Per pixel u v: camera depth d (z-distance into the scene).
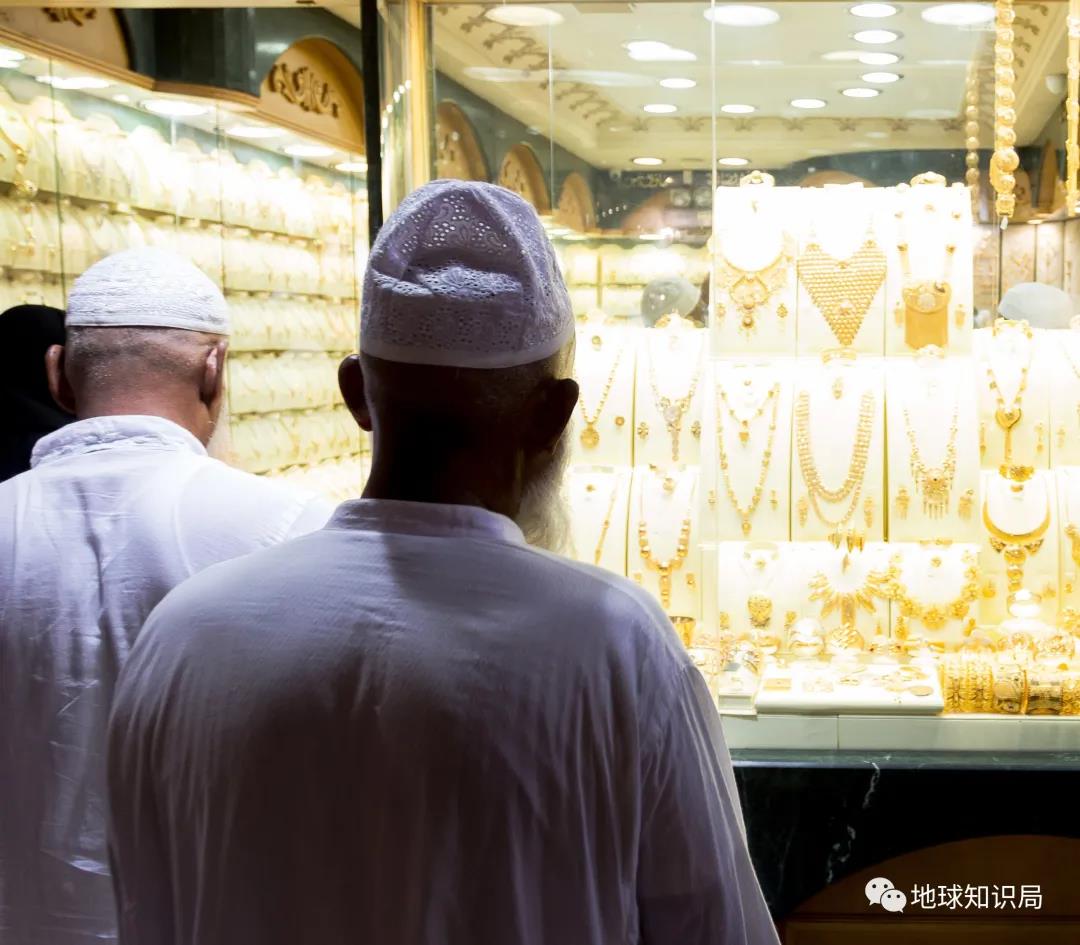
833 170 2.82
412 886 0.98
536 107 2.74
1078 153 2.70
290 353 4.95
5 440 2.35
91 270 1.70
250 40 4.44
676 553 2.84
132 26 3.95
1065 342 2.85
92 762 1.54
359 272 5.56
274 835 1.01
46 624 1.54
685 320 2.91
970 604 2.74
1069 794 2.29
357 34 5.20
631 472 2.92
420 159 2.62
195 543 1.58
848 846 2.34
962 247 2.83
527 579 1.04
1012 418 2.84
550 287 1.07
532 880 0.99
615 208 2.82
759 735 2.45
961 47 2.68
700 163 2.81
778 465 2.86
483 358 1.03
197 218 4.44
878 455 2.84
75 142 3.84
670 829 1.04
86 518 1.58
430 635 1.00
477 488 1.07
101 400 1.67
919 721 2.41
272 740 1.00
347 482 5.19
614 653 1.01
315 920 1.01
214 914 1.03
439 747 0.97
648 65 2.72
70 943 1.56
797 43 2.70
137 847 1.11
